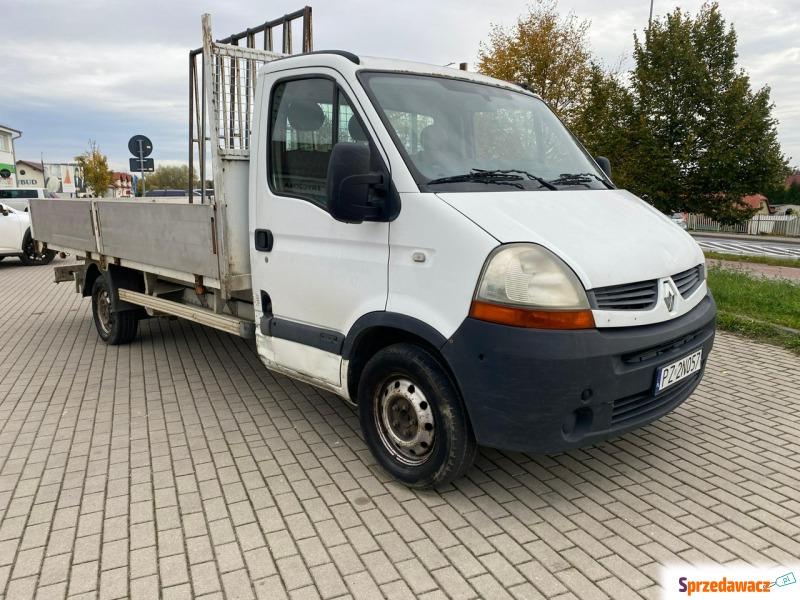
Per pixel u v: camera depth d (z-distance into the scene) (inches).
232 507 138.8
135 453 168.2
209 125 175.6
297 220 158.7
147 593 110.7
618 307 123.2
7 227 594.9
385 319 137.7
